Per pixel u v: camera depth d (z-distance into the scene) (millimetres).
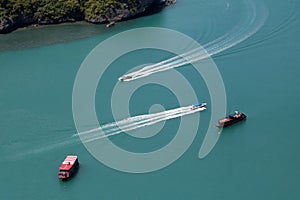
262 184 89938
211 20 157000
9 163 96250
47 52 141000
